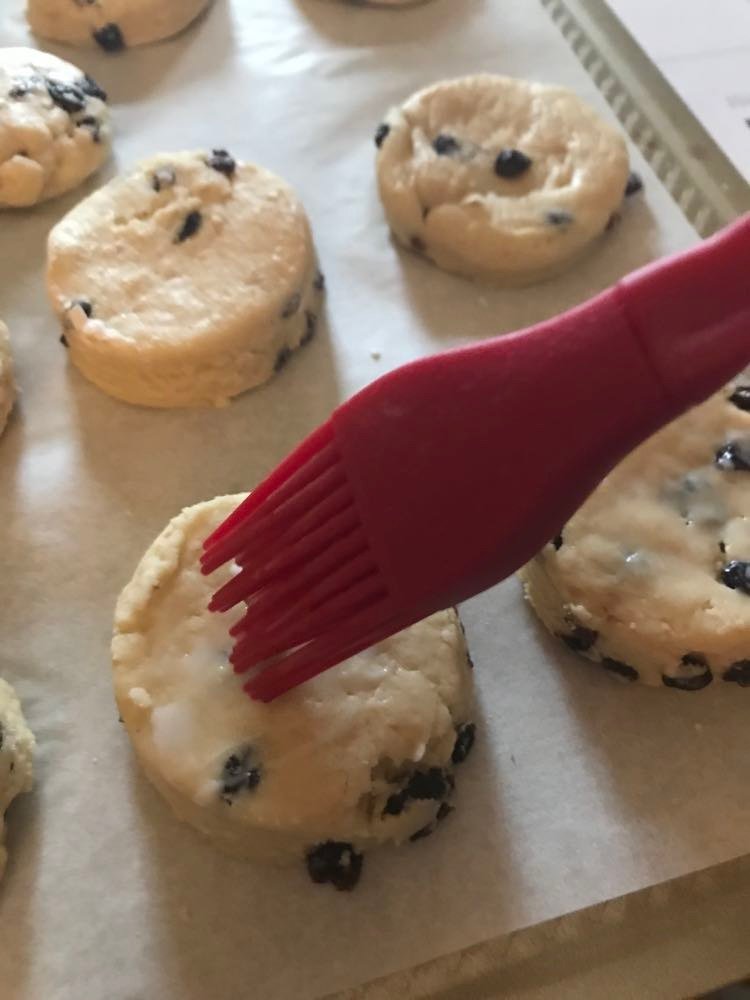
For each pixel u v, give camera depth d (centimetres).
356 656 16
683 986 15
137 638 17
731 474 18
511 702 18
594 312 11
